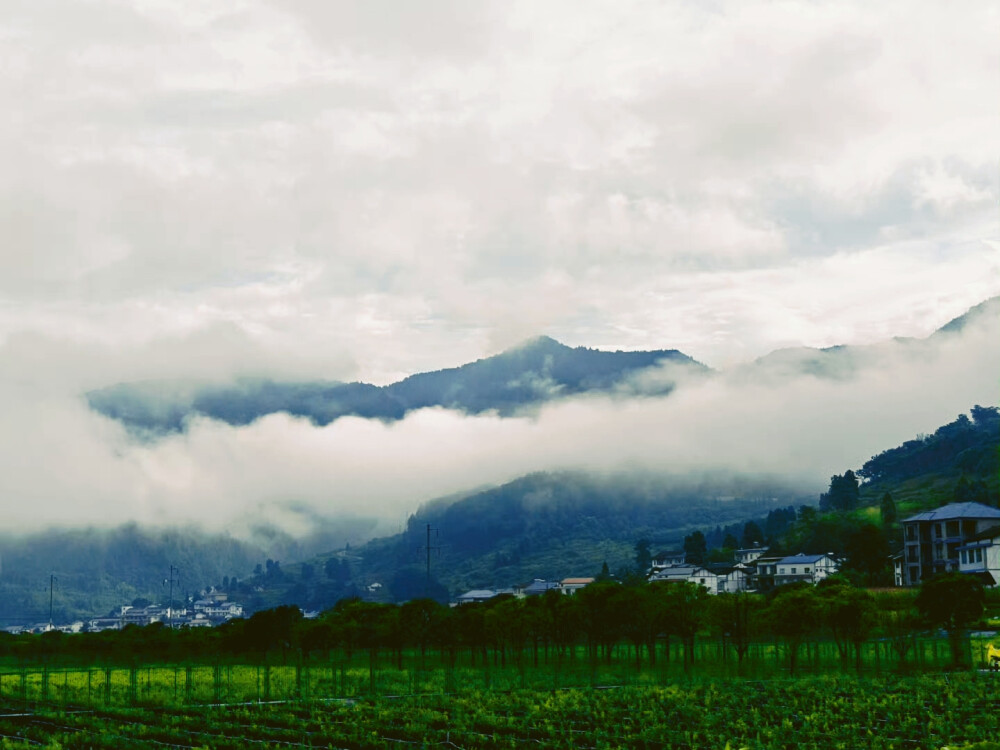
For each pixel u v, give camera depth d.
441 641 119.00
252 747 60.47
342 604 147.38
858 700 68.88
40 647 147.88
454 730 62.88
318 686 94.19
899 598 116.06
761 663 107.69
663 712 67.12
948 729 58.25
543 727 62.34
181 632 147.88
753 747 54.00
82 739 64.38
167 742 63.25
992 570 162.25
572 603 114.38
